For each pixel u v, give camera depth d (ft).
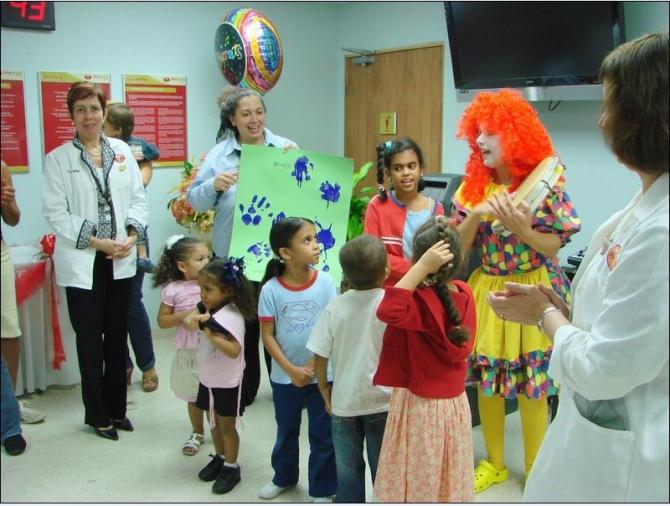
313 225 7.34
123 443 9.43
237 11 13.12
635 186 10.52
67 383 11.39
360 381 6.28
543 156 7.04
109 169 9.16
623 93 3.13
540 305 4.12
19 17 11.37
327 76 16.33
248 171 8.50
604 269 3.47
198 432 9.28
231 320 7.81
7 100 11.50
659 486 3.19
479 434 9.54
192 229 13.67
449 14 11.89
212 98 14.34
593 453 3.42
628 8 10.25
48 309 10.87
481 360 7.60
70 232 8.77
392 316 5.26
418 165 8.24
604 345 3.17
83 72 12.39
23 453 9.07
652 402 3.24
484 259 7.55
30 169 11.96
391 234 8.16
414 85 14.47
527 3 10.61
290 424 7.63
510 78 11.26
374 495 5.97
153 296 13.99
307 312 7.27
